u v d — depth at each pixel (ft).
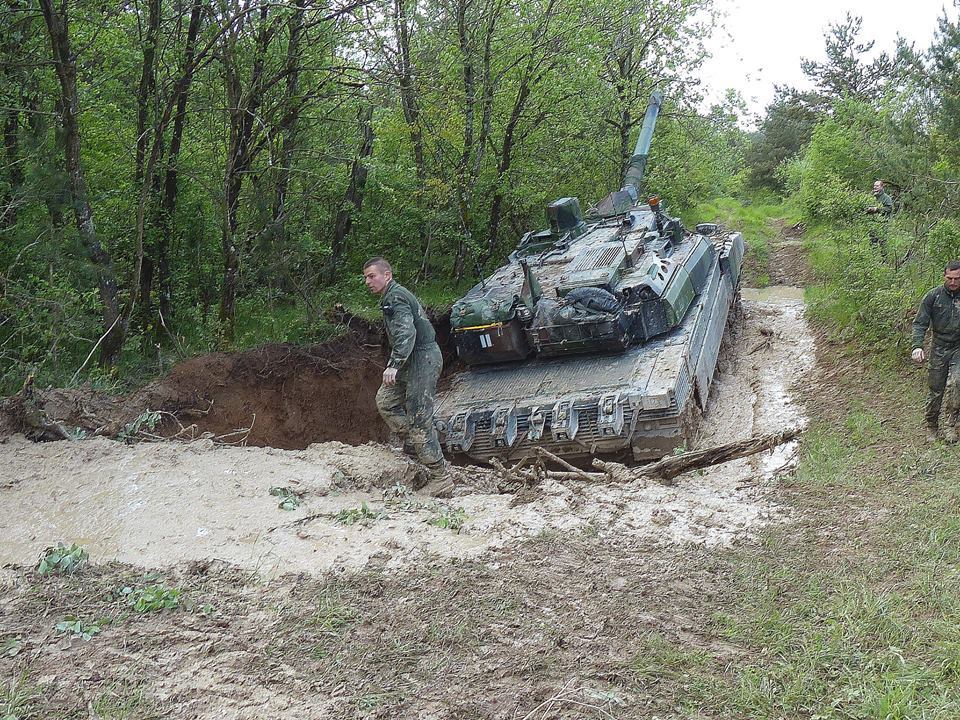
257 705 14.61
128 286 46.42
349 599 18.49
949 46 42.01
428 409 26.55
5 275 39.42
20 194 39.19
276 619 17.54
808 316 56.54
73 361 41.63
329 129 54.85
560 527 23.61
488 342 38.86
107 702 14.26
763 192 125.39
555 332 37.88
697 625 18.24
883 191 55.72
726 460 27.91
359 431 43.70
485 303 38.96
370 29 48.78
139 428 30.19
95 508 22.20
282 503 22.98
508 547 21.95
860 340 46.01
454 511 24.56
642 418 34.50
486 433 35.78
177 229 48.08
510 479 28.25
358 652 16.40
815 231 79.15
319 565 20.01
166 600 17.88
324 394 43.39
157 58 43.88
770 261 76.95
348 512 23.02
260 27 42.88
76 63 43.06
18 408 27.66
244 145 46.14
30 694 14.30
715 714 14.96
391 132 61.67
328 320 49.14
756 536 23.43
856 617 18.13
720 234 59.98
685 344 38.27
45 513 22.06
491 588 19.39
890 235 48.21
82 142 48.70
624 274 40.42
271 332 49.26
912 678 15.58
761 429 38.06
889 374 39.93
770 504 26.17
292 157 51.08
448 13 58.65
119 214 46.57
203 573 19.35
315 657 16.20
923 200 44.09
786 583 20.11
